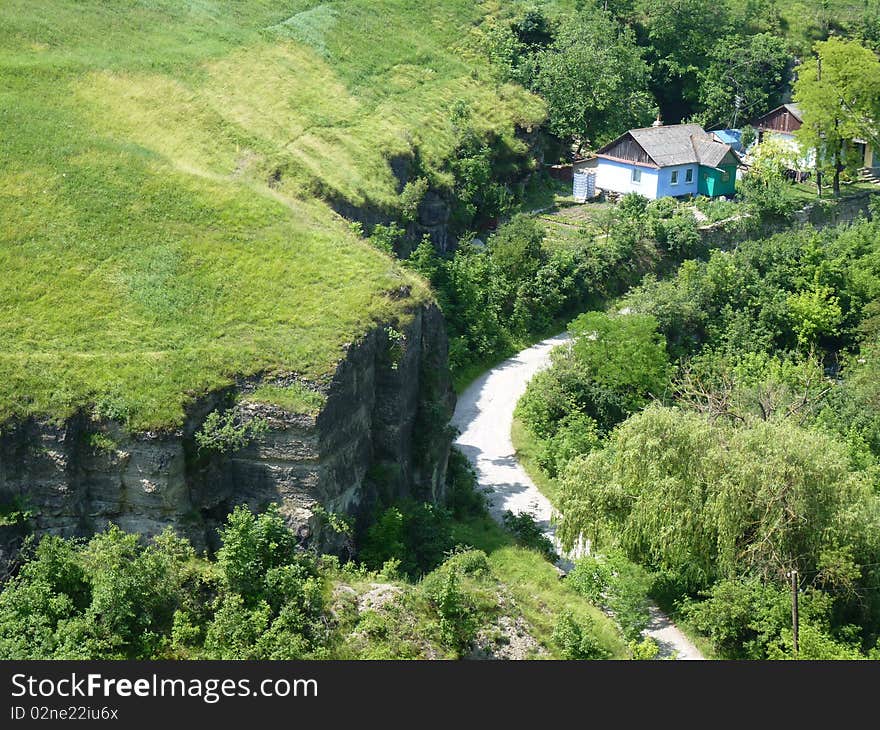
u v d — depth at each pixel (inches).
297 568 1368.1
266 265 1727.4
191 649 1298.0
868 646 1546.5
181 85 2404.0
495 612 1422.2
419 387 1758.1
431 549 1595.7
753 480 1549.0
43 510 1407.5
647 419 1624.0
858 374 2348.7
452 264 2452.0
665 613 1625.2
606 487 1636.3
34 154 1898.4
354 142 2503.7
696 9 3718.0
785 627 1502.2
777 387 2102.6
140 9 2696.9
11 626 1264.8
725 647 1541.6
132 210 1804.9
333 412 1499.8
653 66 3698.3
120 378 1461.6
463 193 2726.4
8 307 1566.2
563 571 1701.5
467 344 2378.2
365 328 1610.5
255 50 2736.2
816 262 2723.9
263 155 2240.4
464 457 1995.6
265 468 1472.7
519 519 1787.6
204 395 1466.5
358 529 1584.6
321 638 1311.5
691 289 2583.7
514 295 2561.5
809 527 1542.8
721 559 1562.5
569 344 2354.8
